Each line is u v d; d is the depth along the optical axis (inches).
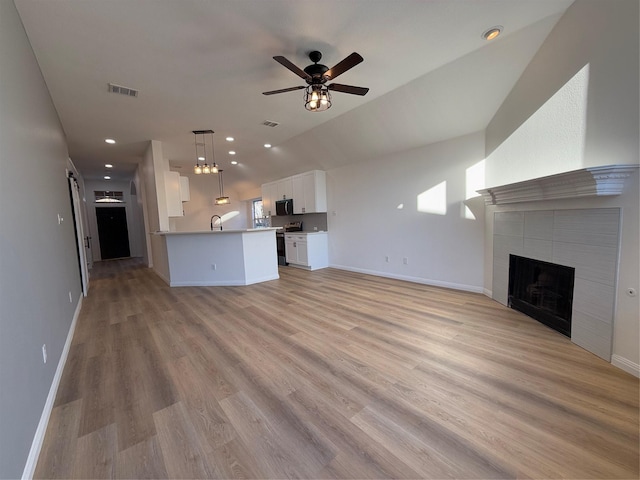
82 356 97.2
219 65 111.7
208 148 235.1
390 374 81.8
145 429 62.9
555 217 103.7
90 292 188.1
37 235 78.4
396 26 94.0
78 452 57.1
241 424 63.7
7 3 70.2
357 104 158.7
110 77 117.5
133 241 398.9
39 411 62.0
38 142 94.6
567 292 102.3
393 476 50.1
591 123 85.4
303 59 110.0
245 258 197.0
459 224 165.5
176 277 202.8
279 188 290.8
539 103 107.6
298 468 52.3
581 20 86.6
